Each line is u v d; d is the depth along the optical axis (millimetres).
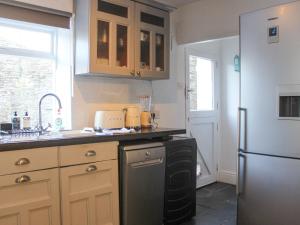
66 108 2781
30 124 2533
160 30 3123
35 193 1937
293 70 2234
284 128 2291
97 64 2574
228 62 4367
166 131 2793
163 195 2650
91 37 2529
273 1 2926
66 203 2076
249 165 2508
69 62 2766
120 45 2811
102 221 2281
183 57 3852
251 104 2484
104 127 2750
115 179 2357
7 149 1785
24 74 2641
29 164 1892
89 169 2195
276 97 2328
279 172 2328
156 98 3514
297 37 2211
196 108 4102
